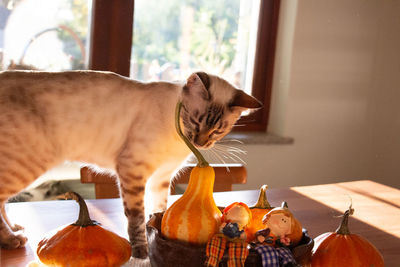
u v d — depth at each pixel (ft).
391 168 12.89
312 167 11.66
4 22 8.36
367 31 11.61
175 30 10.09
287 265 2.83
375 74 12.00
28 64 8.73
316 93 11.26
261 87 11.20
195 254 2.85
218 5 10.50
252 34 11.04
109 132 4.84
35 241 4.05
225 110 5.17
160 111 4.83
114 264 3.08
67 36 8.98
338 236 3.32
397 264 4.12
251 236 3.15
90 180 5.81
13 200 8.13
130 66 9.64
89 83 4.77
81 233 3.08
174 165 5.13
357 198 6.28
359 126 12.12
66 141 4.79
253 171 10.79
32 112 4.42
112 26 9.22
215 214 3.04
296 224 3.06
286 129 11.05
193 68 10.53
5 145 4.26
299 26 10.66
